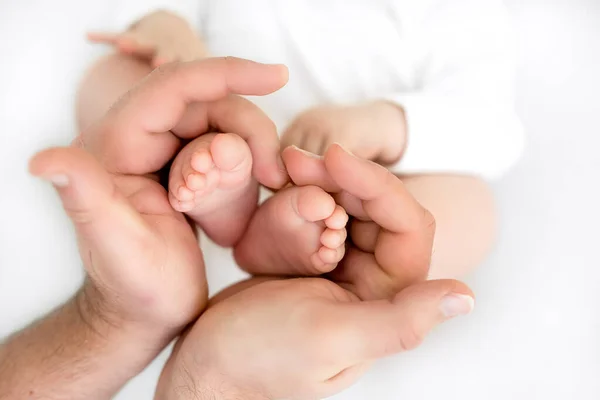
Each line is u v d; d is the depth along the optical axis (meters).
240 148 0.43
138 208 0.44
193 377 0.45
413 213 0.45
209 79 0.44
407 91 0.64
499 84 0.62
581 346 0.58
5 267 0.54
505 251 0.61
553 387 0.57
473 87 0.60
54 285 0.54
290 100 0.64
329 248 0.46
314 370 0.43
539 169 0.64
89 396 0.48
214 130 0.47
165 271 0.43
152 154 0.46
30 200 0.55
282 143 0.54
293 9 0.63
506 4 0.69
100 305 0.46
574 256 0.61
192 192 0.43
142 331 0.46
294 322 0.43
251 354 0.43
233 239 0.51
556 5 0.69
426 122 0.56
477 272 0.60
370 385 0.57
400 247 0.45
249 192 0.48
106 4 0.61
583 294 0.60
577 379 0.58
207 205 0.46
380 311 0.42
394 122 0.56
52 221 0.55
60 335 0.48
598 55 0.68
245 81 0.44
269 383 0.44
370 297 0.47
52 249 0.54
